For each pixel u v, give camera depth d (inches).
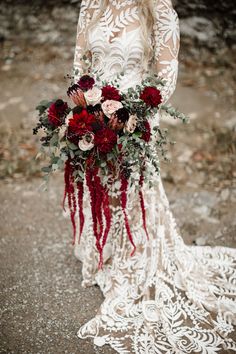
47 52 312.5
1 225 176.1
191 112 246.5
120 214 135.7
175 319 131.9
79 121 108.3
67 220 179.2
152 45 124.8
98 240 126.6
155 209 137.2
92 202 121.4
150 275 138.0
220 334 127.6
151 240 137.2
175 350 122.6
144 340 126.9
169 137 225.8
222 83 276.5
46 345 127.5
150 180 127.6
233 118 241.1
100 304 141.9
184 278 140.2
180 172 205.3
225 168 207.0
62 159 112.9
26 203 188.1
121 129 113.1
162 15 121.0
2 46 319.9
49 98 259.1
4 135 229.0
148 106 113.7
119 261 139.5
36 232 172.7
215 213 181.2
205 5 356.8
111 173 121.5
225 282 144.3
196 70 290.5
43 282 149.9
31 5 370.6
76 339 129.3
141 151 117.7
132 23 121.1
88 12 127.8
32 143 224.1
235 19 343.9
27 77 281.9
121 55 122.3
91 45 125.6
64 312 138.9
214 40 322.7
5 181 201.2
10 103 255.0
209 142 223.3
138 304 137.2
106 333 129.6
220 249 157.0
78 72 128.0
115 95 114.2
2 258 160.1
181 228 173.8
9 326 133.6
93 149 112.6
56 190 196.1
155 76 118.0
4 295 144.6
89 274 145.6
